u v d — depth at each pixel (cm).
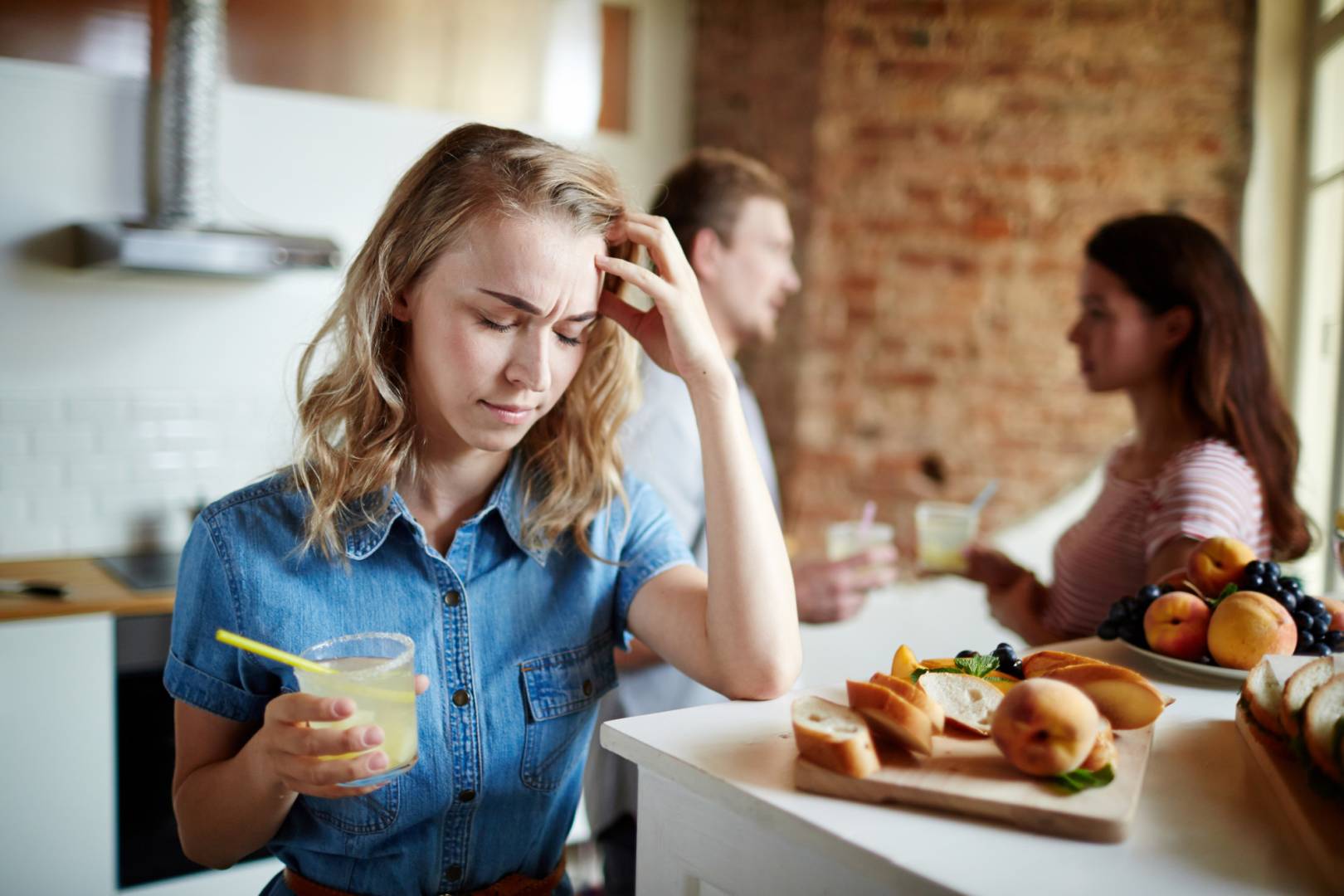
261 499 102
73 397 280
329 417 101
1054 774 74
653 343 111
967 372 320
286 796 90
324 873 101
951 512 193
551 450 112
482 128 101
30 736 222
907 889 66
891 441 322
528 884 108
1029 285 315
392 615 101
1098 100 309
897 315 320
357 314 99
